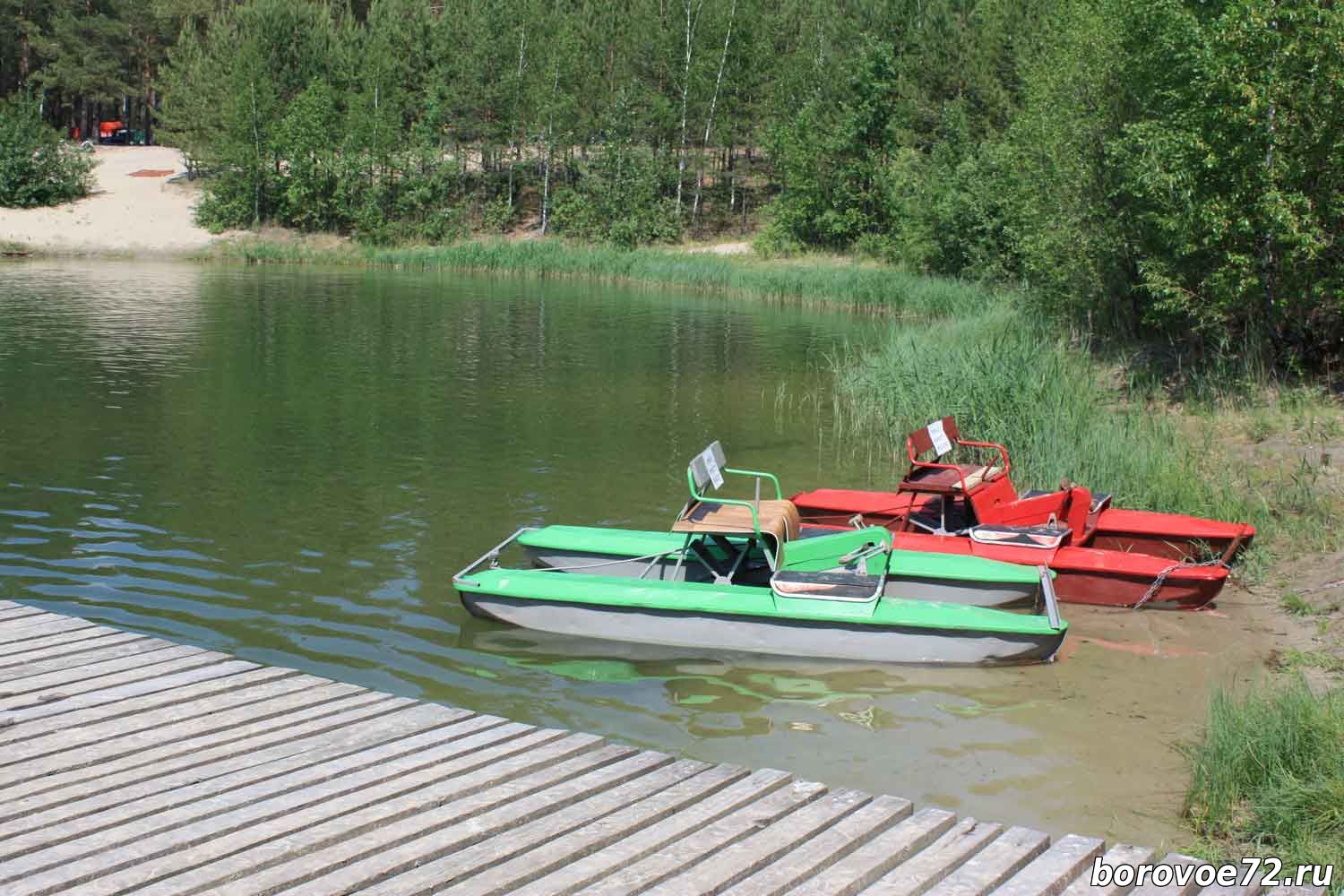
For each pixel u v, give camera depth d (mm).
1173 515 10633
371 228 56938
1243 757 5961
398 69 61562
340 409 17297
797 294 39000
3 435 14812
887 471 14086
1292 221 14430
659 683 7781
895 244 44938
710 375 21656
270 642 8156
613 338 27422
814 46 55938
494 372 21531
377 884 4562
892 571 9328
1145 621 9094
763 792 5613
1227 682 7730
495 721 6488
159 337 25141
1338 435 13156
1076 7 22078
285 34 60406
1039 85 23922
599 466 13875
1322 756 5816
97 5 73000
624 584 8656
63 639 7648
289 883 4539
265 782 5508
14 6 70688
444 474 13273
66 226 54281
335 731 6238
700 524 8789
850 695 7586
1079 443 13234
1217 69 15000
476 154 66375
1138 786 6242
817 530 10438
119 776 5543
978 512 10438
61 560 9844
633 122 58188
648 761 5977
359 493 12328
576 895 4508
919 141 50625
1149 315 18641
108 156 67000
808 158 50375
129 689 6762
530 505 11945
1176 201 16109
